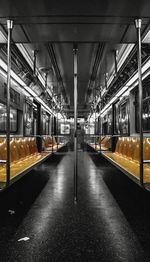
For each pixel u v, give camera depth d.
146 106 4.95
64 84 7.64
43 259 1.72
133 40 3.14
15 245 1.93
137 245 1.93
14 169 3.14
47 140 8.88
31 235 2.12
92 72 6.16
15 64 4.12
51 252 1.81
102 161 8.16
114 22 2.64
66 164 7.38
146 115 4.96
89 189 3.91
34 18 2.53
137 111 5.56
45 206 2.99
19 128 5.83
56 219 2.52
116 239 2.04
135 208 2.91
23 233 2.16
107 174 5.43
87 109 14.19
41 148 6.56
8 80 2.58
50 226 2.33
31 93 6.20
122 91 5.90
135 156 4.04
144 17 2.50
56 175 5.30
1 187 2.30
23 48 4.36
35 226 2.33
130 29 2.81
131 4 2.26
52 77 6.58
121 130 6.69
